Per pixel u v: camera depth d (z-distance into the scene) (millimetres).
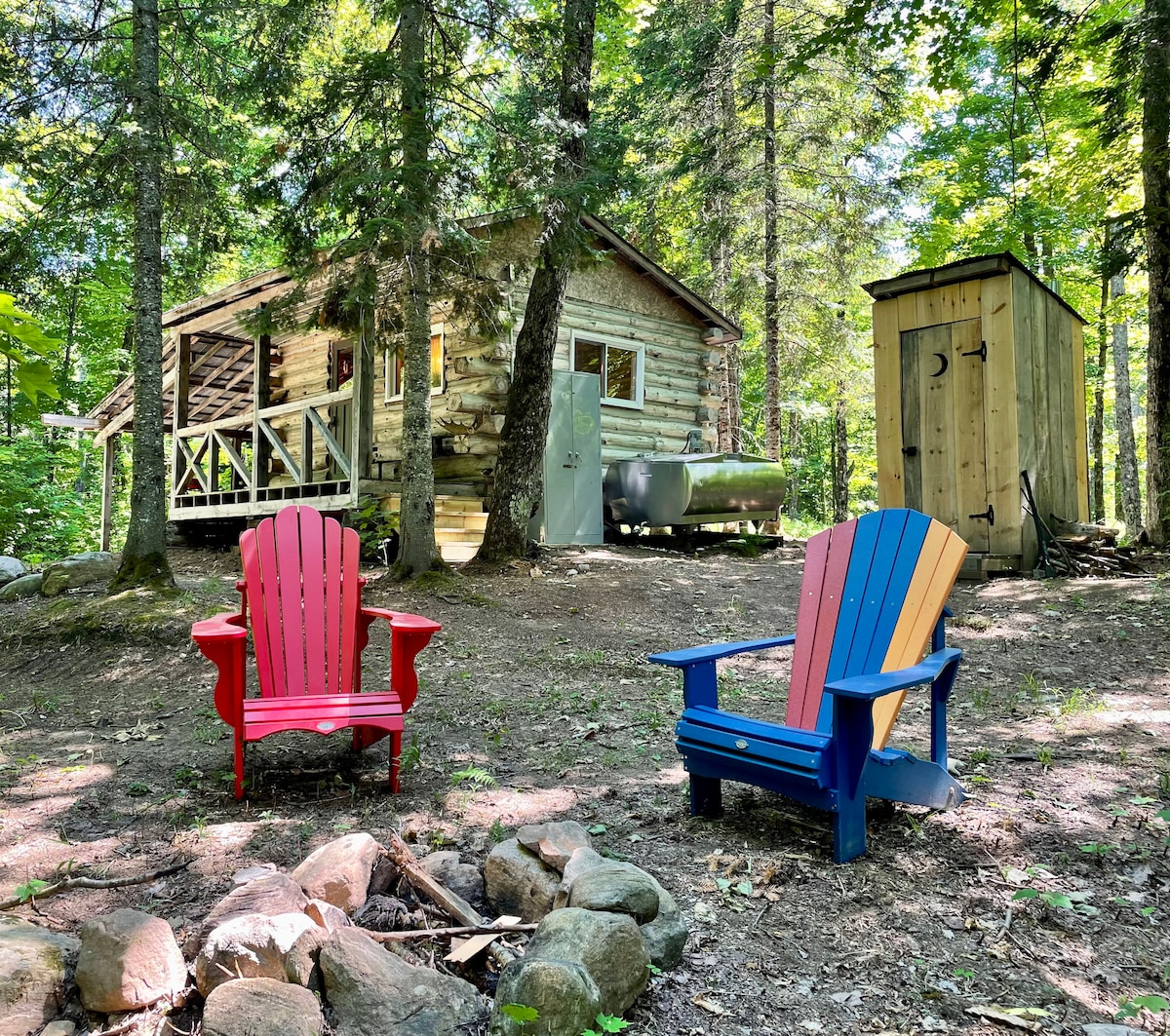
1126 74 8625
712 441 12984
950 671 3076
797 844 2836
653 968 2025
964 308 8305
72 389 18547
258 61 8086
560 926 1950
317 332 12812
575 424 10305
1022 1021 1853
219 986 1768
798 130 14547
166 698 5098
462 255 7441
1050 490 8656
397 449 11461
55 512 15305
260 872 2314
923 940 2225
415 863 2396
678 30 15023
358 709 3391
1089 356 19625
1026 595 7199
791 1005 1960
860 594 3285
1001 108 14438
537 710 4562
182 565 10508
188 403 13680
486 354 10094
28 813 3217
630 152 16125
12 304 1103
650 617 6953
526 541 8516
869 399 18734
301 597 3922
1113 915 2318
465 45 7965
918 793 2918
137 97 7453
